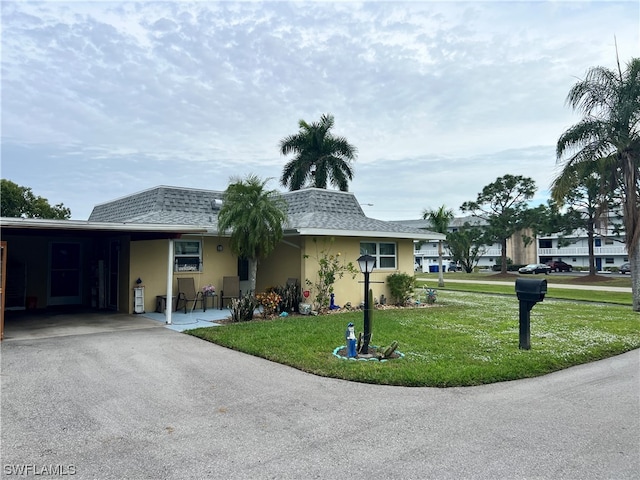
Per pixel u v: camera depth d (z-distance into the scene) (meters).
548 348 7.86
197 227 10.32
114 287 12.77
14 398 5.07
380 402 5.07
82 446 3.86
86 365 6.55
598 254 50.97
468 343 8.13
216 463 3.56
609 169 15.45
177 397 5.17
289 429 4.26
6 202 25.58
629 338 9.08
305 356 6.98
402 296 14.49
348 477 3.35
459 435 4.15
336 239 13.34
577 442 4.01
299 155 28.59
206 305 13.06
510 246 55.78
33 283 13.12
